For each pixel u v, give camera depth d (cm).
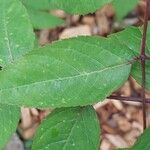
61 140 26
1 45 27
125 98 26
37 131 26
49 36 77
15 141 70
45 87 23
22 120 73
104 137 72
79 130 26
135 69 26
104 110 73
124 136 72
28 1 35
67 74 24
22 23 27
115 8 46
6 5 27
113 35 28
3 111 26
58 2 25
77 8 24
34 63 24
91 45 24
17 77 23
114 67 25
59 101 23
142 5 73
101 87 24
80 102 24
